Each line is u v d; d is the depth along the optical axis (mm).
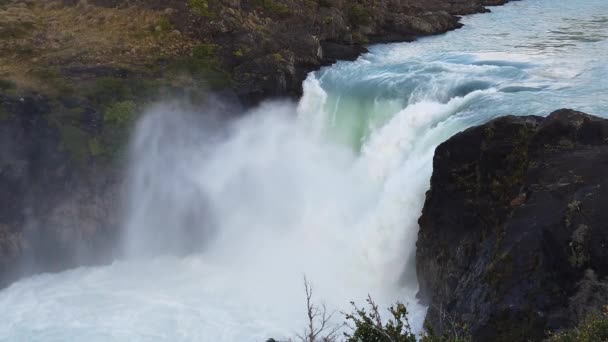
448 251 21656
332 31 41781
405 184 26375
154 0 41250
